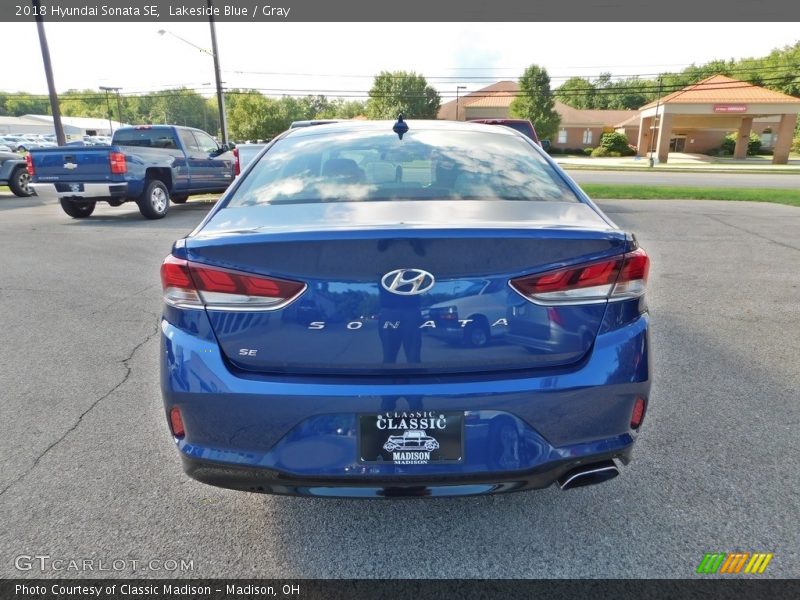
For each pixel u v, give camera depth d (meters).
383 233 1.79
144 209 10.88
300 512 2.40
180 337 1.91
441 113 66.50
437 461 1.85
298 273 1.80
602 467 1.96
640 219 10.26
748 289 5.71
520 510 2.39
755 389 3.50
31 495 2.50
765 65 75.12
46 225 10.30
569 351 1.88
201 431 1.90
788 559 2.10
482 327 1.82
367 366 1.83
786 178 25.06
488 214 2.10
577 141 65.12
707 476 2.61
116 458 2.80
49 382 3.68
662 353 4.08
